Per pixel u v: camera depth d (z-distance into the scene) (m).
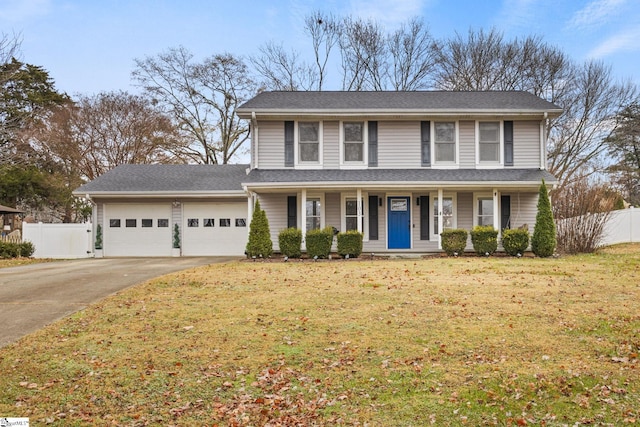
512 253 16.69
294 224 18.16
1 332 7.07
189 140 33.75
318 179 17.02
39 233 20.05
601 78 31.02
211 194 19.91
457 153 18.19
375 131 18.22
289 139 18.11
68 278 11.71
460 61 32.81
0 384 5.27
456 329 7.04
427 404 4.82
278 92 20.16
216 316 7.85
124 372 5.59
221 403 4.91
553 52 31.20
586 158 31.50
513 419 4.52
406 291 9.71
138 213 20.30
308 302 8.78
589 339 6.50
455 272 12.36
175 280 11.13
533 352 6.07
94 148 31.89
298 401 4.93
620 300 8.77
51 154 32.28
